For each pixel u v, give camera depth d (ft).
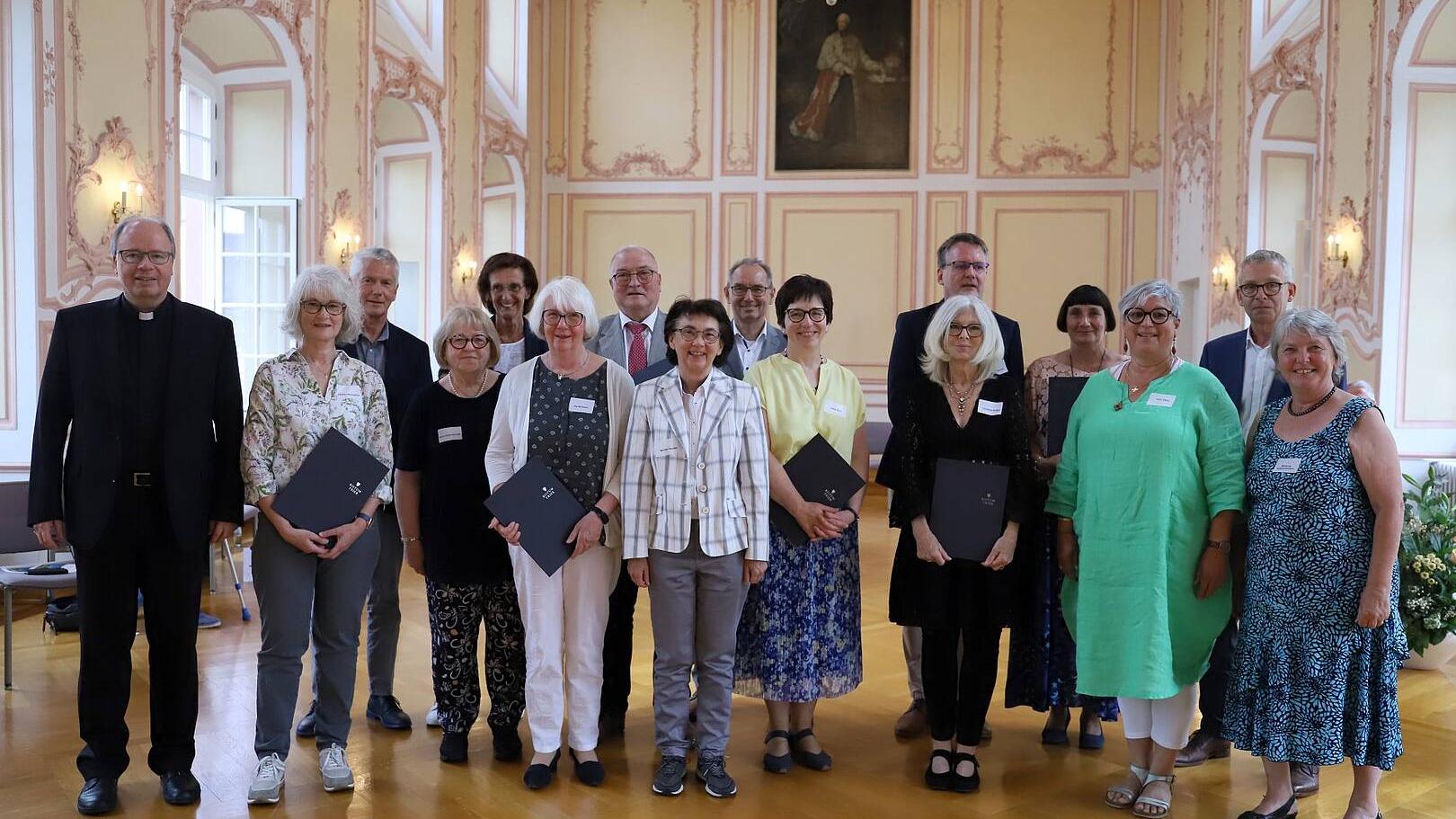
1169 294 10.12
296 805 10.08
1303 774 10.68
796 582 10.83
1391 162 22.89
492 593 11.16
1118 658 9.96
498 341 11.47
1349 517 9.11
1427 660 15.26
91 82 18.84
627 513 10.40
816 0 40.19
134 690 13.65
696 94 40.86
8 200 17.88
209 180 25.27
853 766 11.37
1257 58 30.22
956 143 39.83
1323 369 9.37
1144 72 38.99
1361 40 24.00
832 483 10.70
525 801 10.23
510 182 39.68
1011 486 10.55
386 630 12.46
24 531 15.08
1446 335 23.00
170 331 9.89
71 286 18.56
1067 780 11.01
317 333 10.31
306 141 24.98
